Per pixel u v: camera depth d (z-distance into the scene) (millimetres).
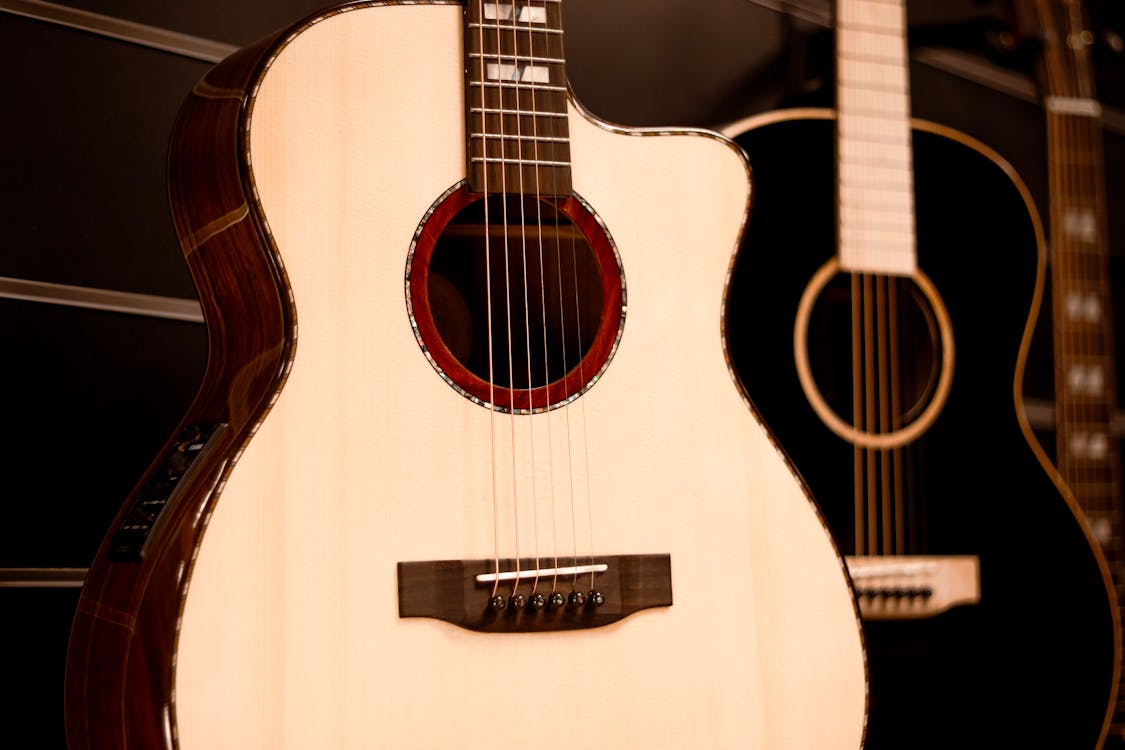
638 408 1095
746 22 1862
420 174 1050
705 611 1068
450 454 1000
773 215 1555
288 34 1014
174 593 866
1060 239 1987
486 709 961
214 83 1072
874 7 1681
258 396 948
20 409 1283
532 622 991
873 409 1580
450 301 1184
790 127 1596
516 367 1169
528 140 1100
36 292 1303
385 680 928
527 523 1020
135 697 867
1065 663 1576
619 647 1023
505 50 1104
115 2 1382
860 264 1602
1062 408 1935
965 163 1715
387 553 954
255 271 989
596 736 999
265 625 895
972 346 1655
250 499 909
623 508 1063
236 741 867
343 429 961
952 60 2129
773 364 1516
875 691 1472
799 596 1109
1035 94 2207
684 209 1163
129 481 1343
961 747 1502
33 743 1257
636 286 1125
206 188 1035
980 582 1561
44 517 1285
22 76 1320
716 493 1104
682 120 1775
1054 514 1628
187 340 1407
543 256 1154
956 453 1603
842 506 1521
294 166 994
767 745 1064
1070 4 2166
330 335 975
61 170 1335
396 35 1062
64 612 1290
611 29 1724
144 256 1382
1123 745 1685
